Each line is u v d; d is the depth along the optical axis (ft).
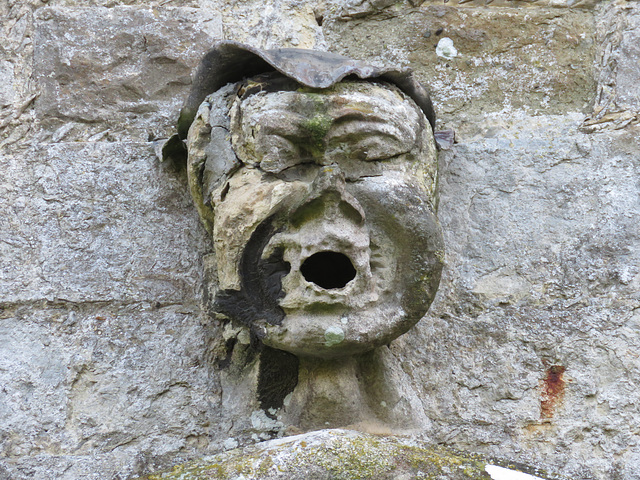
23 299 15.42
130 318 15.48
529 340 15.48
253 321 13.82
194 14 17.42
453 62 17.20
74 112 16.72
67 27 17.12
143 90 16.92
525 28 17.35
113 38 17.11
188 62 17.12
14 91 16.83
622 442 14.84
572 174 16.33
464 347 15.55
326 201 13.10
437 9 17.42
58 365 15.11
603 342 15.39
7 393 14.88
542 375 15.30
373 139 13.66
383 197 13.60
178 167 16.29
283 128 13.44
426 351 15.53
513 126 16.83
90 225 15.88
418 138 14.34
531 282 15.83
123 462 14.56
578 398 15.14
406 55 17.29
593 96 16.99
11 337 15.24
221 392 15.17
